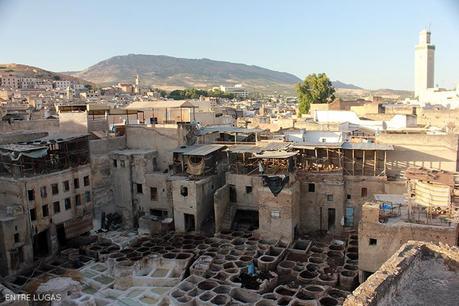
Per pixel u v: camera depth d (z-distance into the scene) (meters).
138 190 49.28
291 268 35.47
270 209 40.56
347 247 38.91
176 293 31.80
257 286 32.91
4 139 42.66
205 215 45.62
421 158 42.72
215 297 30.70
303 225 44.19
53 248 41.44
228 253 38.59
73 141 44.16
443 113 64.69
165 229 45.81
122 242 43.44
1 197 40.06
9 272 36.75
